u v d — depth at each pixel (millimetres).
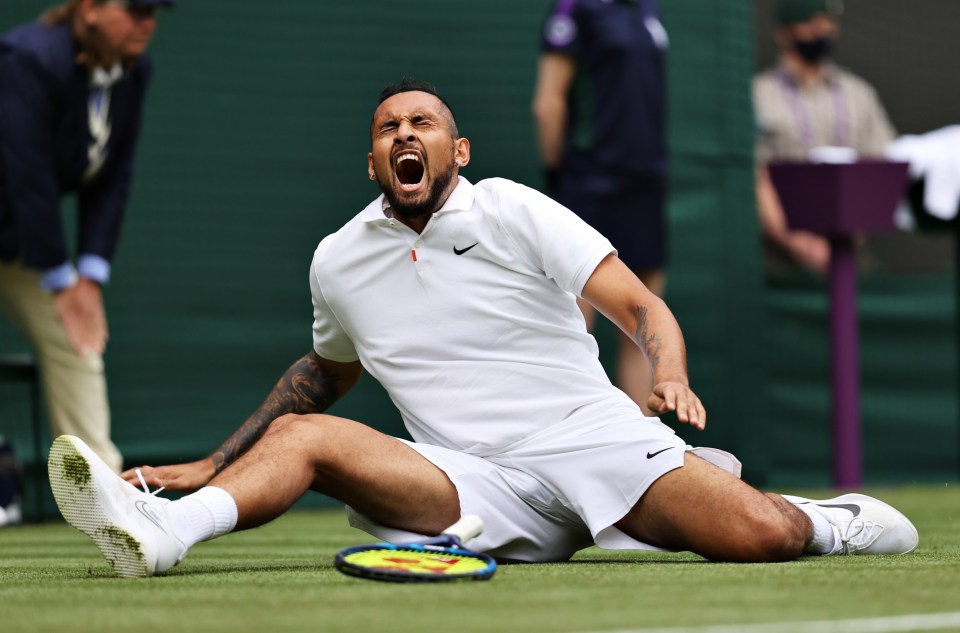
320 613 9570
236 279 28469
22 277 24078
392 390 13500
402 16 29531
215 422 28172
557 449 13016
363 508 13000
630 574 11859
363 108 29344
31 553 17375
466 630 8711
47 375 24516
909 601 9914
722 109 31609
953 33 35219
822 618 9094
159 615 9664
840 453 30047
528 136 30078
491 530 13023
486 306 13070
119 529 11617
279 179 28828
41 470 26531
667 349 12320
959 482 33625
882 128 34312
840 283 29781
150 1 22969
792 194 29438
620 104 28469
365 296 13289
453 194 13055
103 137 23719
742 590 10578
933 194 31375
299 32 28984
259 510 12297
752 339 31750
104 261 24203
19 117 22781
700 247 31344
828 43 33406
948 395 33719
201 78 28344
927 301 33688
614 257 12984
